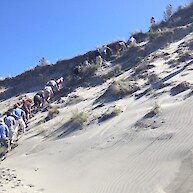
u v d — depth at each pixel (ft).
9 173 42.78
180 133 38.01
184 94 48.42
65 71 108.06
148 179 31.35
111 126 48.93
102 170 36.68
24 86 111.14
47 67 114.21
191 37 81.76
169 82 55.88
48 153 48.65
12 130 57.82
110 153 40.45
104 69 87.20
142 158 35.96
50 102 79.30
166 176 30.81
